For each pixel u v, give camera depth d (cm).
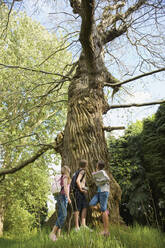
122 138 1433
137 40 734
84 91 641
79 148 557
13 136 998
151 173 1262
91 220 477
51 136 1266
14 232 1708
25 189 1446
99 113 618
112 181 544
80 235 319
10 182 1258
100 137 583
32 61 1199
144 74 627
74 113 610
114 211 500
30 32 1300
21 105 813
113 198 519
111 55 822
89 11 473
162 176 1202
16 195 1421
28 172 1280
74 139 571
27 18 1322
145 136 1357
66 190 410
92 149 555
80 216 473
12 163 1216
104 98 661
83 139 565
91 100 621
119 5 679
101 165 448
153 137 1309
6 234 1689
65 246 293
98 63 654
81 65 716
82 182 461
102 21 735
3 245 412
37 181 1430
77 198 445
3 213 1633
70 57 1221
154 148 1293
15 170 780
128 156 1421
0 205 1585
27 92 778
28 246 325
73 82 695
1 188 1340
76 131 578
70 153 565
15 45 1305
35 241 339
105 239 301
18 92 769
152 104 671
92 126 582
